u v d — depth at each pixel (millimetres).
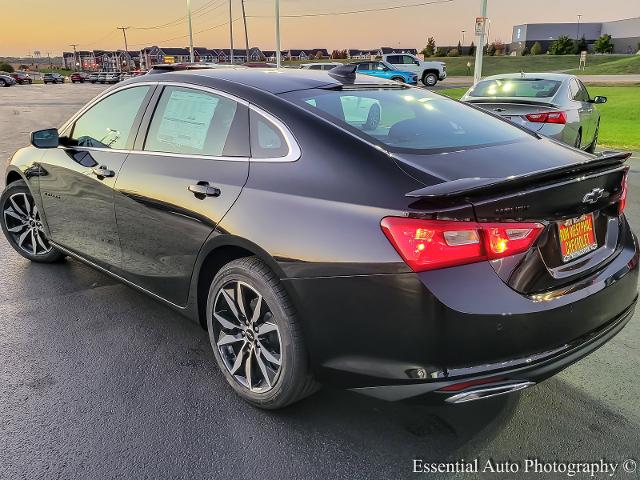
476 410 2779
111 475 2320
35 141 3742
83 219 3791
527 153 2732
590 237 2537
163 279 3221
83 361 3211
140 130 3365
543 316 2174
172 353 3316
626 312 2695
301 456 2449
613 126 14922
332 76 3408
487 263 2119
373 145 2475
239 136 2830
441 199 2033
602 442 2547
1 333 3523
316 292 2338
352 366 2332
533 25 103375
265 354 2654
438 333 2094
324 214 2338
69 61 167875
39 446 2490
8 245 5207
